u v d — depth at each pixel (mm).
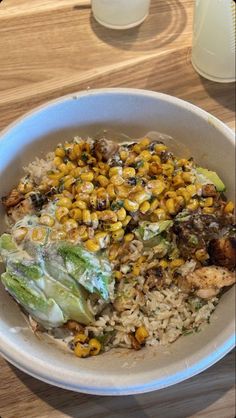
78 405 273
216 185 317
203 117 310
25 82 333
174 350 270
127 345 281
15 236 280
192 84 353
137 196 290
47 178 309
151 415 275
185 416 276
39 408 271
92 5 352
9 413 268
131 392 241
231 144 305
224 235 290
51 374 239
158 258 294
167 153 319
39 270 271
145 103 316
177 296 290
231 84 356
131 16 349
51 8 351
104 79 344
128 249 290
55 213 288
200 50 342
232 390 283
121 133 336
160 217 294
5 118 324
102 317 282
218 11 309
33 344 261
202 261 292
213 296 287
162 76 352
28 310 274
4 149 298
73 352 273
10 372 274
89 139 326
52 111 307
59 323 275
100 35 354
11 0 346
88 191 292
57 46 345
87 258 274
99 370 249
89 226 285
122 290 286
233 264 287
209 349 252
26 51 339
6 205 303
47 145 325
